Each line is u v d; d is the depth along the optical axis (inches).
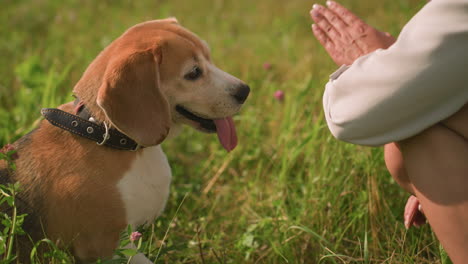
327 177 76.3
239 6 158.1
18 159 67.4
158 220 74.2
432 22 58.7
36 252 65.9
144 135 65.7
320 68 100.5
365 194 74.0
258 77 102.3
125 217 66.7
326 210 74.5
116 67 65.7
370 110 60.1
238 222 75.6
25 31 136.4
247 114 89.0
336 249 71.1
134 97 65.7
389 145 65.4
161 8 144.6
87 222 65.9
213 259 71.8
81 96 67.4
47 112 67.1
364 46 64.7
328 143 77.4
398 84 59.1
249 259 72.0
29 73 90.7
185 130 89.2
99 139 66.2
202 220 75.4
